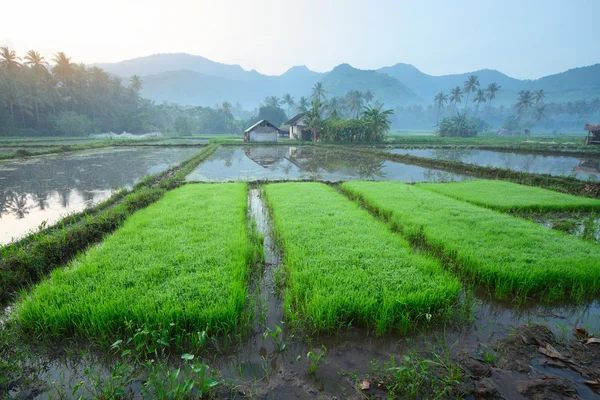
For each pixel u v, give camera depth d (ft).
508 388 11.48
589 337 14.49
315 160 96.78
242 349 14.17
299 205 36.42
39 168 71.92
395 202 38.40
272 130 171.22
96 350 14.01
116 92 266.57
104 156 98.89
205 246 23.50
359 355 13.82
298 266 20.29
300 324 15.53
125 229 27.09
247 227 30.78
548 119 496.64
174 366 13.05
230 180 61.11
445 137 239.09
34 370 12.85
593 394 11.18
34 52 198.80
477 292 19.40
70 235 25.46
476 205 38.81
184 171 65.46
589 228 29.94
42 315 14.78
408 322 15.55
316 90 301.02
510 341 14.32
